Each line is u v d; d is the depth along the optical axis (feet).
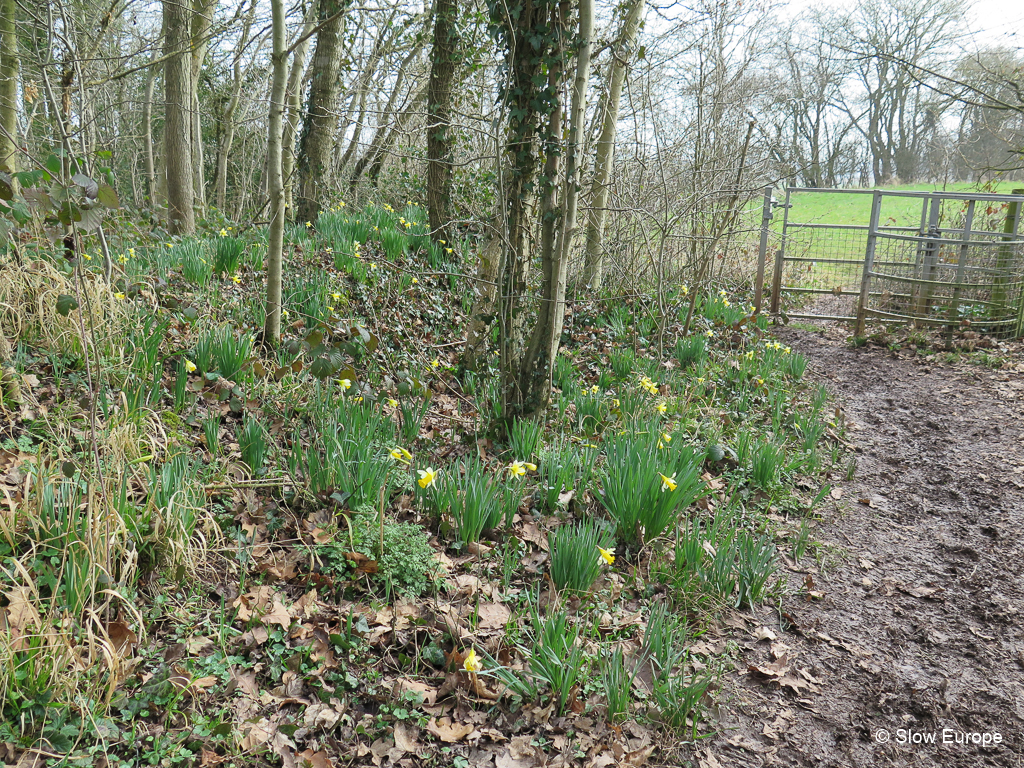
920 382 23.56
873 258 28.58
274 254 15.88
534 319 16.61
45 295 12.76
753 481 14.58
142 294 15.57
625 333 23.66
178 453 10.68
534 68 13.78
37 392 11.44
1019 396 21.83
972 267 27.84
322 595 9.20
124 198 34.60
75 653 7.06
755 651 9.71
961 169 70.23
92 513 7.97
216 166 53.78
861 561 12.52
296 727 7.23
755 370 21.53
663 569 10.89
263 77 45.78
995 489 15.62
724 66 26.45
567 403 16.88
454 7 25.45
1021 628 10.73
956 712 8.94
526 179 14.65
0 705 6.48
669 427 16.14
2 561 7.81
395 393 16.06
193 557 8.91
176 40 27.48
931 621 10.85
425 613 9.16
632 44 22.45
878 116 78.48
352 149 42.24
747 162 30.07
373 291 21.30
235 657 7.89
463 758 7.22
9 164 20.94
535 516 11.85
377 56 38.75
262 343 15.94
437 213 27.37
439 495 11.00
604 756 7.41
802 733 8.35
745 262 38.52
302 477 11.34
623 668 8.13
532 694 7.91
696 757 7.73
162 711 7.12
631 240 26.05
